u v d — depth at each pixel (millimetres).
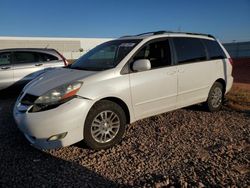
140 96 5043
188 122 5980
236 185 3436
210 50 6594
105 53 5535
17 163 4172
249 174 3719
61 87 4348
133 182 3592
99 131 4586
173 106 5711
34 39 63688
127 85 4852
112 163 4152
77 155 4441
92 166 4070
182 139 5043
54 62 9750
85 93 4398
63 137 4234
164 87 5410
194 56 6137
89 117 4449
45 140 4230
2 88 9055
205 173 3750
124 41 5629
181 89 5762
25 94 4699
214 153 4406
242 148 4598
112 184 3557
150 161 4184
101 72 4723
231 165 3975
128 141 4973
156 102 5336
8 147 4766
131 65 5000
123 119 4844
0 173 3863
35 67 9406
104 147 4648
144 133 5352
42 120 4164
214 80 6559
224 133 5348
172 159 4230
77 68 5371
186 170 3857
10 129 5699
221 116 6457
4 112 7156
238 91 9602
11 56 9219
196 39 6359
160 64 5457
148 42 5383
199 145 4758
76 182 3617
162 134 5293
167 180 3559
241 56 42250
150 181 3588
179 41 5938
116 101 4852
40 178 3727
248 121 6109
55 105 4250
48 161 4242
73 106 4262
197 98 6230
